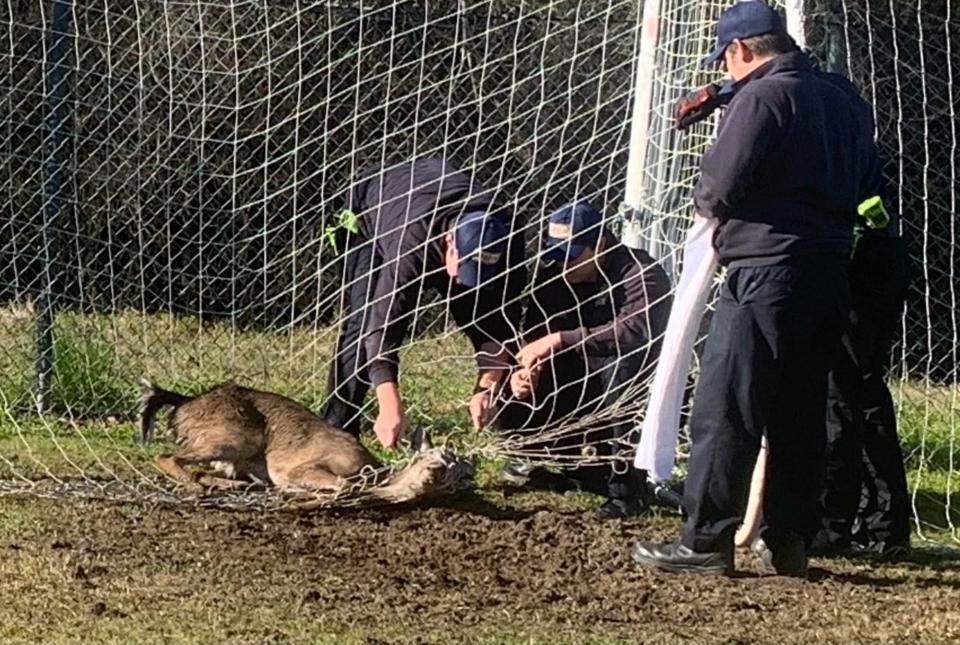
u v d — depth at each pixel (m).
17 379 22.56
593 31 22.06
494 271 16.97
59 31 21.88
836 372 16.73
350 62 23.36
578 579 15.51
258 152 24.12
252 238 23.45
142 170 24.06
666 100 19.06
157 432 21.72
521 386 17.70
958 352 26.81
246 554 15.82
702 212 14.84
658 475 15.43
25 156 23.36
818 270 14.81
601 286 17.88
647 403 16.91
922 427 23.45
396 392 16.88
